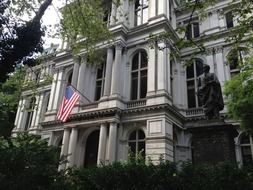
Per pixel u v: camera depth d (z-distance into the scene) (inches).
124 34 1055.0
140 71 1007.0
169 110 856.3
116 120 896.3
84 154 1000.2
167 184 326.3
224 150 418.3
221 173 305.3
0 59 491.2
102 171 372.2
